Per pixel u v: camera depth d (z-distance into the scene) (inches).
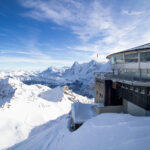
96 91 836.0
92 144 222.7
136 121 252.4
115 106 628.7
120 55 671.8
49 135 544.7
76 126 537.6
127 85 529.3
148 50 470.9
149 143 162.2
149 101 410.3
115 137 211.5
